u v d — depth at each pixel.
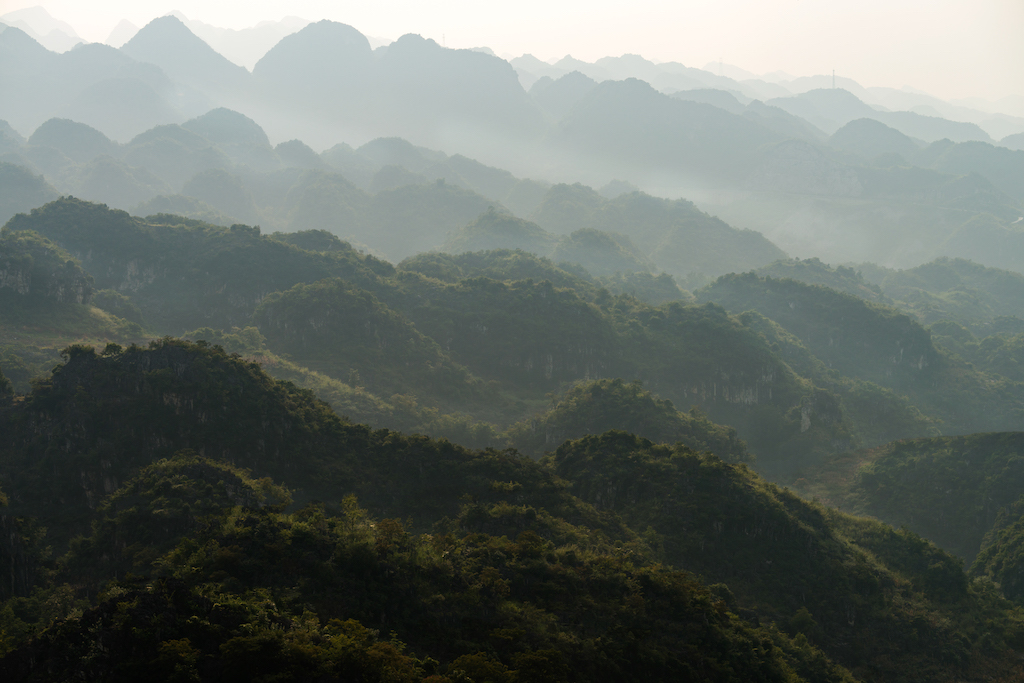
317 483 107.06
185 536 78.88
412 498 107.81
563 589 81.44
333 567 72.31
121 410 109.31
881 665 94.88
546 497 109.44
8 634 69.38
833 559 107.44
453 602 74.81
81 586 78.31
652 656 74.88
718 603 87.25
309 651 57.31
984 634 104.38
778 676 79.94
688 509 111.12
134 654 55.12
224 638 57.22
